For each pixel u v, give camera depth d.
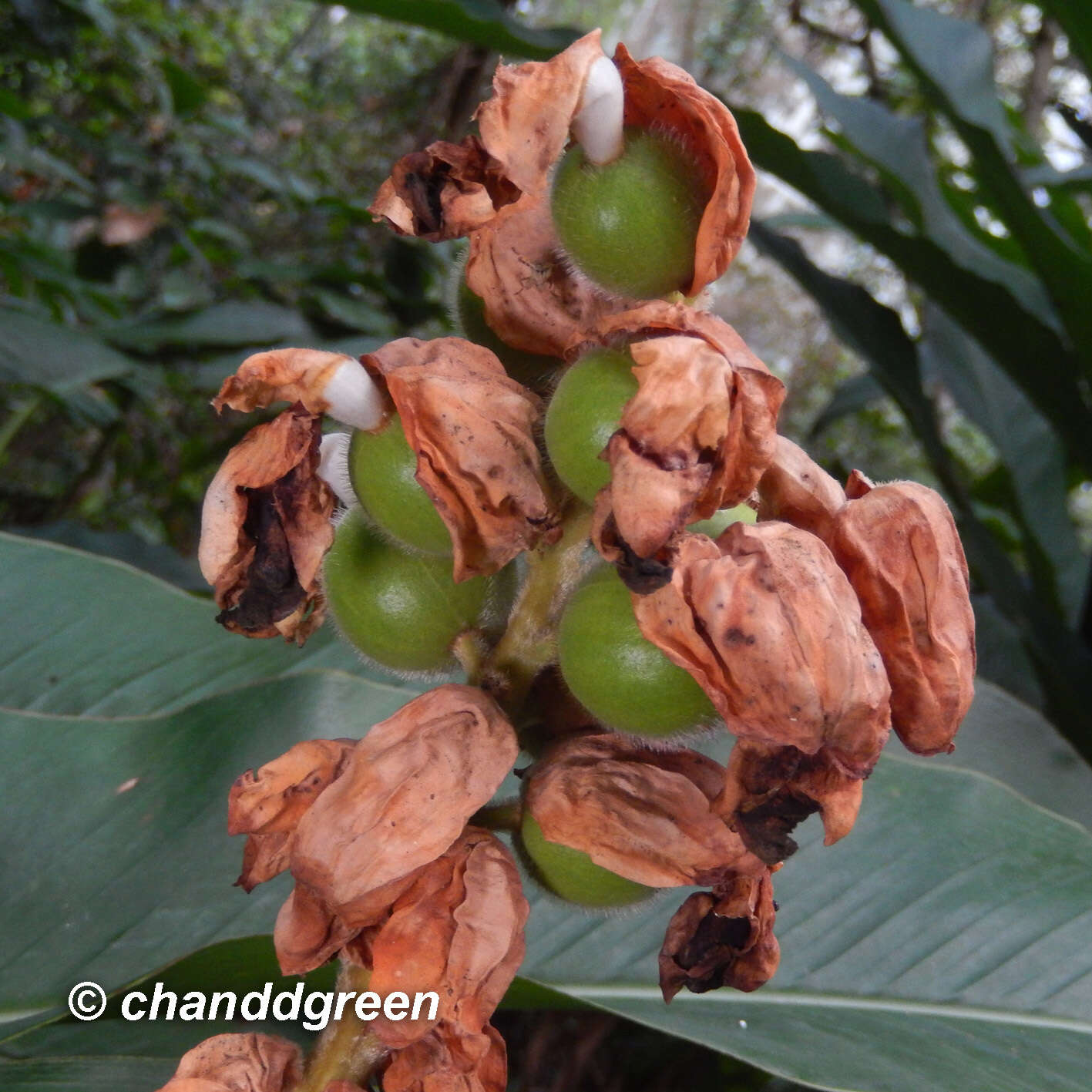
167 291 0.81
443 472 0.20
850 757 0.19
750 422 0.19
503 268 0.22
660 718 0.21
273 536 0.21
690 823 0.21
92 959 0.26
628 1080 0.46
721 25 1.64
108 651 0.34
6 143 0.76
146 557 0.54
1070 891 0.29
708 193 0.21
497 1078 0.21
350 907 0.20
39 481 1.04
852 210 0.45
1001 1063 0.25
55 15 0.85
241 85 1.21
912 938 0.28
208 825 0.28
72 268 0.83
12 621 0.34
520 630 0.22
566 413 0.20
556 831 0.21
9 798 0.28
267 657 0.35
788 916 0.29
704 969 0.22
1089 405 0.51
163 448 1.01
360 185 1.22
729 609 0.18
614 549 0.19
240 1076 0.21
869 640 0.19
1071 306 0.46
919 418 0.49
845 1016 0.27
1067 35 0.47
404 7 0.39
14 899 0.27
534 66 0.20
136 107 0.99
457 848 0.20
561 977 0.28
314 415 0.21
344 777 0.20
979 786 0.31
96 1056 0.25
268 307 0.66
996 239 0.65
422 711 0.20
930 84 0.47
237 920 0.27
